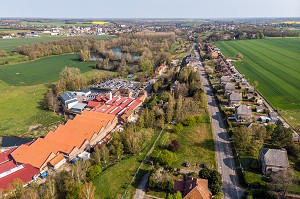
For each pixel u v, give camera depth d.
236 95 144.88
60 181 79.69
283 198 72.88
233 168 89.44
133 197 75.88
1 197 74.94
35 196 73.25
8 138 123.06
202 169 83.62
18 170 89.81
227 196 76.06
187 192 71.88
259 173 85.19
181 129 114.75
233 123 120.75
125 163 92.31
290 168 86.44
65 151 100.06
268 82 187.62
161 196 76.06
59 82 185.50
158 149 101.56
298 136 105.31
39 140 105.69
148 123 120.00
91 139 109.12
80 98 168.75
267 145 101.56
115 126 128.62
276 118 124.88
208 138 109.94
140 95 169.88
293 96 157.88
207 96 165.25
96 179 83.44
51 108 153.50
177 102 135.62
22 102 166.25
